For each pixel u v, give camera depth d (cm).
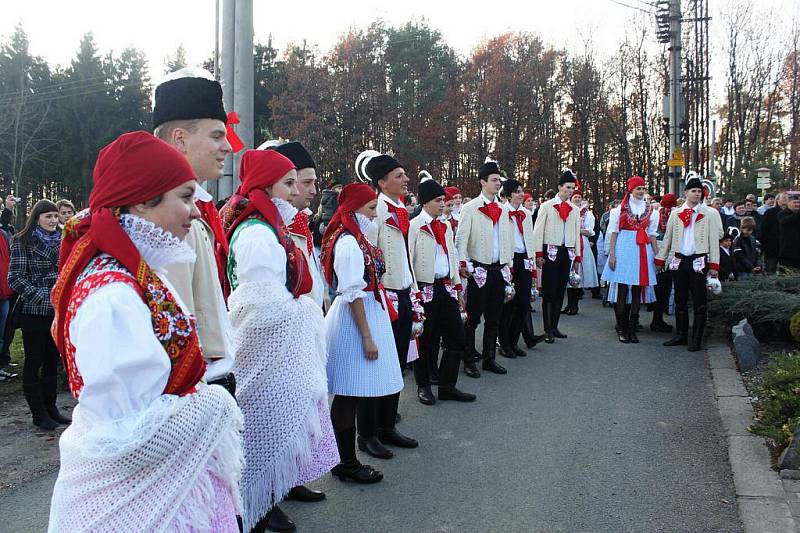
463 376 679
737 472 417
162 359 171
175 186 182
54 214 528
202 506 184
